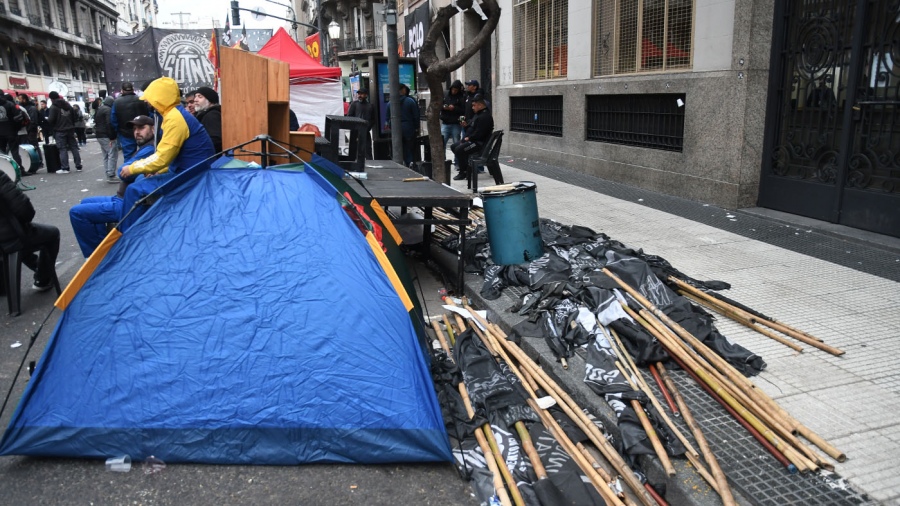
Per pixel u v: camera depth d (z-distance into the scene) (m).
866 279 5.13
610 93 10.34
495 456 3.22
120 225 3.51
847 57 6.46
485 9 8.71
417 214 8.11
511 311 4.85
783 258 5.75
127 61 24.39
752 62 7.34
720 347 3.83
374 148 11.63
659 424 3.19
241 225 3.56
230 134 5.15
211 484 3.13
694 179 8.45
